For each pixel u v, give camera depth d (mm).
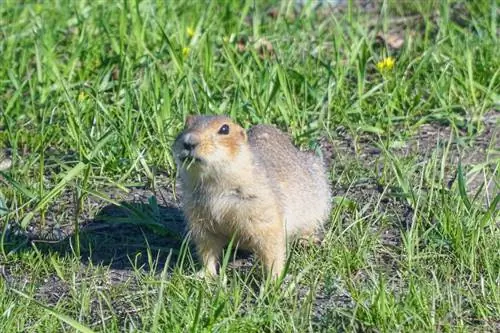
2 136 16578
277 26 19703
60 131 16469
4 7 20125
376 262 12922
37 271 12930
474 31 19719
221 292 11633
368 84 17828
